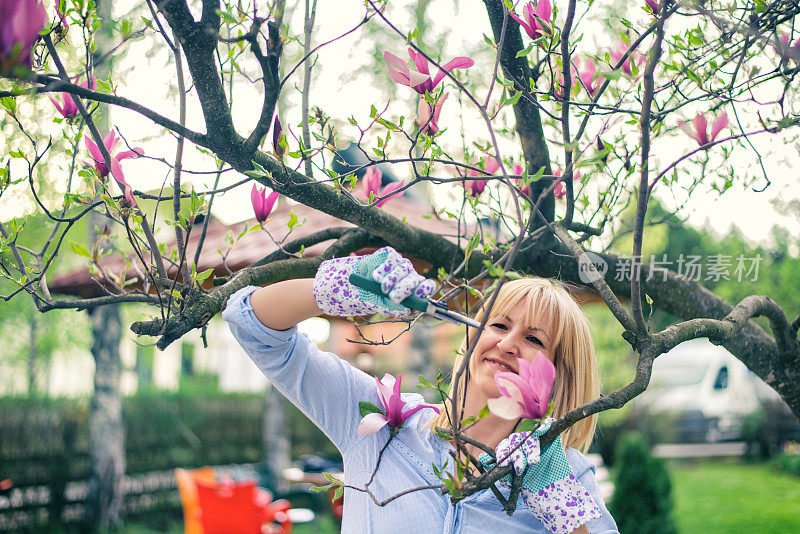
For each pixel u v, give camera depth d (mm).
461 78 1825
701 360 17766
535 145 2020
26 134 1692
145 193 1744
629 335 1395
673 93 1956
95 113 1850
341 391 1729
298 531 8164
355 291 1344
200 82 1495
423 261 2279
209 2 1413
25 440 8812
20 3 930
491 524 1641
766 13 1675
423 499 1643
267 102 1505
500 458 1230
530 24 1772
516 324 1730
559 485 1478
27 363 15062
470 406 1729
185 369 18969
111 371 8648
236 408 11766
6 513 8531
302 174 1745
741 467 14773
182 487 6086
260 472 9766
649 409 15352
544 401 1150
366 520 1651
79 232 8125
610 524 1788
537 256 2166
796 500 11266
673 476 13734
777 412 15859
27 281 1700
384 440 1714
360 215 1910
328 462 10094
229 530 5801
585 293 2299
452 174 2238
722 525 9852
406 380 6938
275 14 1437
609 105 2098
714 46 1935
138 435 10266
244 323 1533
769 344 2221
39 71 1666
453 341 7129
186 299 1619
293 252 2064
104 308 8641
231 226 3516
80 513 8977
